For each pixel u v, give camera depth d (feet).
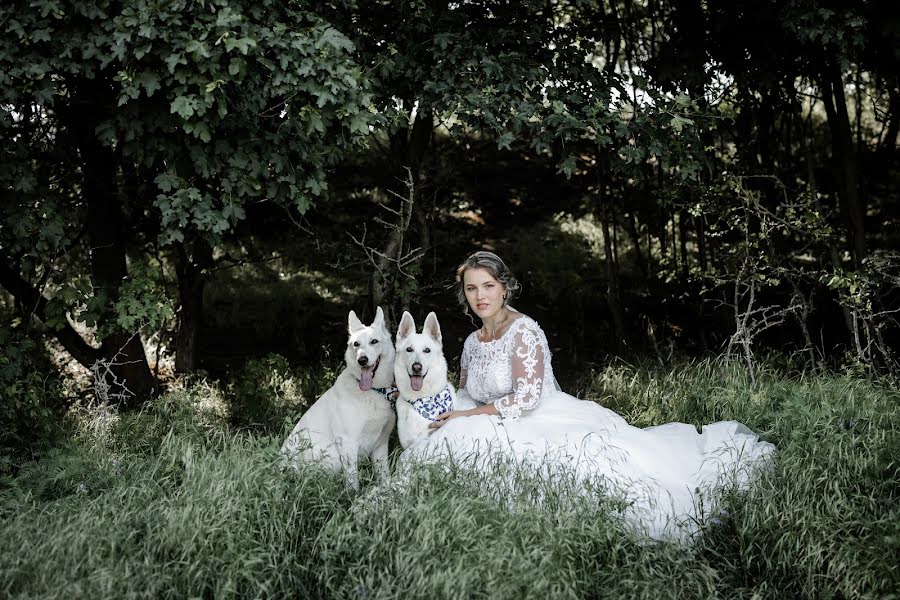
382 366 15.65
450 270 34.42
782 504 12.85
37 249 16.75
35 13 13.83
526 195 42.86
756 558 12.52
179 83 14.29
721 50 21.85
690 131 19.54
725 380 19.88
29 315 21.35
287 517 12.42
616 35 23.02
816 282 24.62
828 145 37.04
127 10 13.30
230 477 13.03
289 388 22.91
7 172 15.55
